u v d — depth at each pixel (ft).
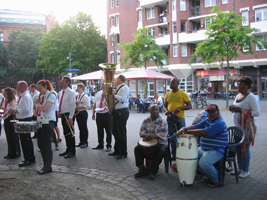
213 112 14.51
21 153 22.97
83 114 24.98
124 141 20.65
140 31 78.64
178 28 99.40
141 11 114.93
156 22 107.96
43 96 17.44
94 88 104.78
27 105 19.52
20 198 13.01
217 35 57.41
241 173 16.10
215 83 100.78
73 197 13.15
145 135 16.90
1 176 16.43
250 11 87.51
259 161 18.98
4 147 25.50
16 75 186.09
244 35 56.03
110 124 23.81
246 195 13.33
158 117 16.96
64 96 21.06
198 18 97.35
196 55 61.57
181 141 14.34
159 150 16.24
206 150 14.87
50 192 13.78
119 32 121.49
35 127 17.03
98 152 22.98
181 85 104.32
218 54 58.18
